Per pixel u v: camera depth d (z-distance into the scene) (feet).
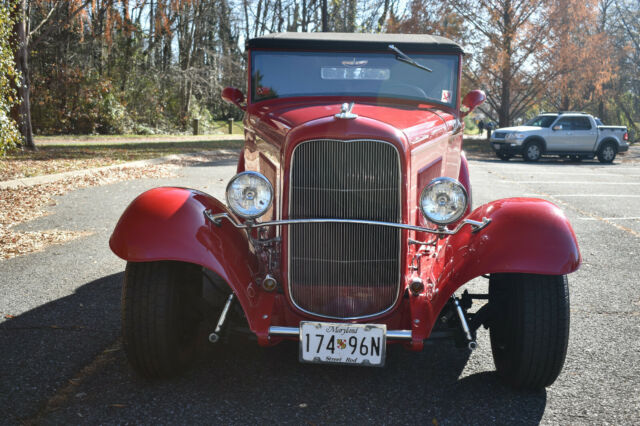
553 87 94.38
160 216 10.39
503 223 10.44
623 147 73.87
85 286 16.57
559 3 85.05
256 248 11.45
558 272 9.68
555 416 9.71
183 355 10.97
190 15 118.52
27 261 19.16
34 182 36.63
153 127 117.08
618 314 14.87
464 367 11.76
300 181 10.09
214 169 48.32
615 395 10.47
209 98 133.28
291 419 9.50
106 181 38.45
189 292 11.02
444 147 12.73
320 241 10.25
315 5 132.57
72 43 102.53
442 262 11.93
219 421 9.38
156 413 9.59
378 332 9.92
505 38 87.97
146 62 119.85
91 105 101.65
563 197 36.68
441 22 90.63
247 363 11.73
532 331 10.03
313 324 9.95
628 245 22.76
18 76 37.01
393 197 10.06
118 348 12.27
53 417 9.36
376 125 10.04
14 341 12.51
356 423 9.43
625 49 120.16
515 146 72.13
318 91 13.94
